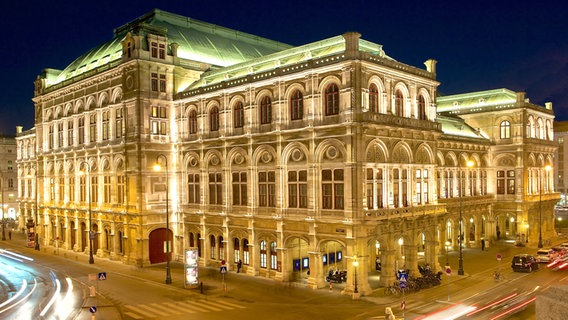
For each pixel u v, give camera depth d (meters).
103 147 61.03
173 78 58.31
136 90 55.16
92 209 63.31
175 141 57.97
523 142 66.94
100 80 62.16
